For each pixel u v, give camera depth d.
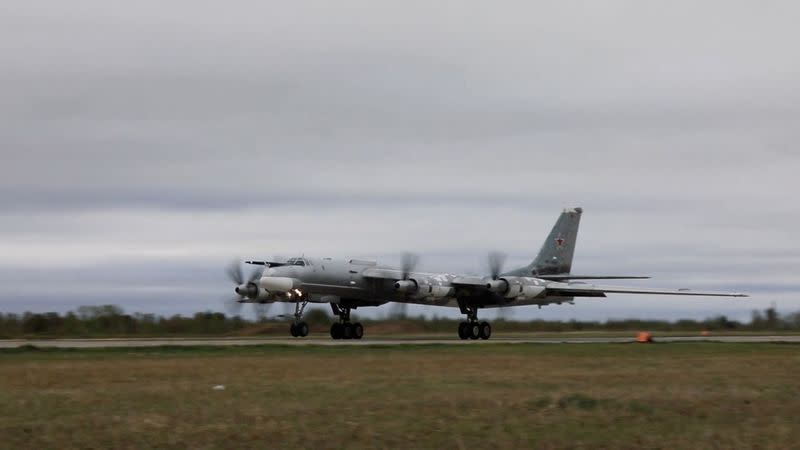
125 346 98.06
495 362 77.69
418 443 41.84
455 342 114.81
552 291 137.50
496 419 46.84
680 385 60.81
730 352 92.56
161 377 63.84
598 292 136.88
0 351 88.69
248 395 53.91
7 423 45.12
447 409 49.22
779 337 143.62
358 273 131.62
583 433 44.19
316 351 91.12
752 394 56.00
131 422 45.22
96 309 157.12
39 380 61.59
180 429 43.81
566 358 82.75
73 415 47.12
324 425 44.91
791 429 45.53
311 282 126.50
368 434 43.09
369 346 100.25
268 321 162.00
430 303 136.12
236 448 40.91
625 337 144.00
